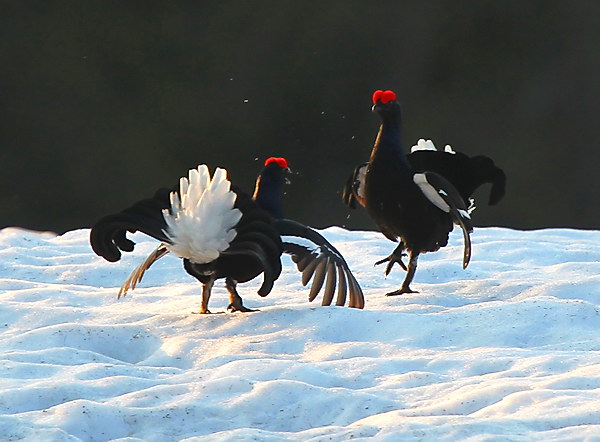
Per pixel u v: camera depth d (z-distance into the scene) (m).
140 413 8.22
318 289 10.98
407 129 47.19
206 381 8.79
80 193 47.12
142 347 10.58
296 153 48.03
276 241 10.66
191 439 7.71
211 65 48.97
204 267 11.15
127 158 47.72
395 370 9.33
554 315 10.77
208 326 10.78
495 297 12.36
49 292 12.74
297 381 8.69
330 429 7.72
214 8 49.31
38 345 10.37
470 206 13.52
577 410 7.87
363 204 13.36
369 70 48.59
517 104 47.31
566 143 46.41
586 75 47.03
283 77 48.78
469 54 47.91
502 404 8.14
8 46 48.62
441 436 7.46
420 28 48.53
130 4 49.28
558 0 47.53
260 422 8.26
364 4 48.81
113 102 48.38
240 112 48.56
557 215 45.12
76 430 8.00
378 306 11.71
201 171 10.49
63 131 47.84
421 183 12.30
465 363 9.40
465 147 46.94
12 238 16.33
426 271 14.23
